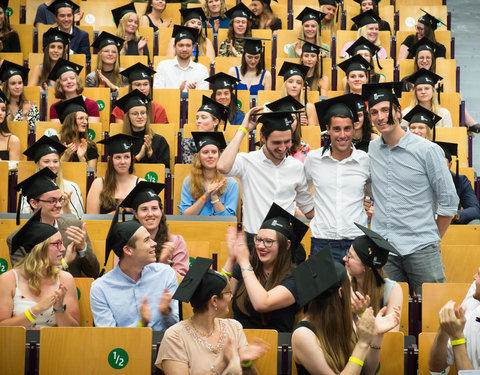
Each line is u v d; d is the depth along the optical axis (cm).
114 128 798
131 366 411
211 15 1154
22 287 476
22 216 619
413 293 558
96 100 891
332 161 533
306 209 565
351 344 374
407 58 1056
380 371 412
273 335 408
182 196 685
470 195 709
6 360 411
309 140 799
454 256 588
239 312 462
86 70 999
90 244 548
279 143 531
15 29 1086
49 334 412
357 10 1185
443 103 912
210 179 681
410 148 516
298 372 375
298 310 461
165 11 1182
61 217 571
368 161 534
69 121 766
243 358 374
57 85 867
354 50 996
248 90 955
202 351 385
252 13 1059
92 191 666
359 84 914
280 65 991
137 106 770
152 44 1077
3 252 557
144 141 773
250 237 541
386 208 523
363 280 442
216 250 616
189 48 970
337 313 371
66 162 701
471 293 431
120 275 475
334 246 525
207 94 888
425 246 514
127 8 1079
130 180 673
